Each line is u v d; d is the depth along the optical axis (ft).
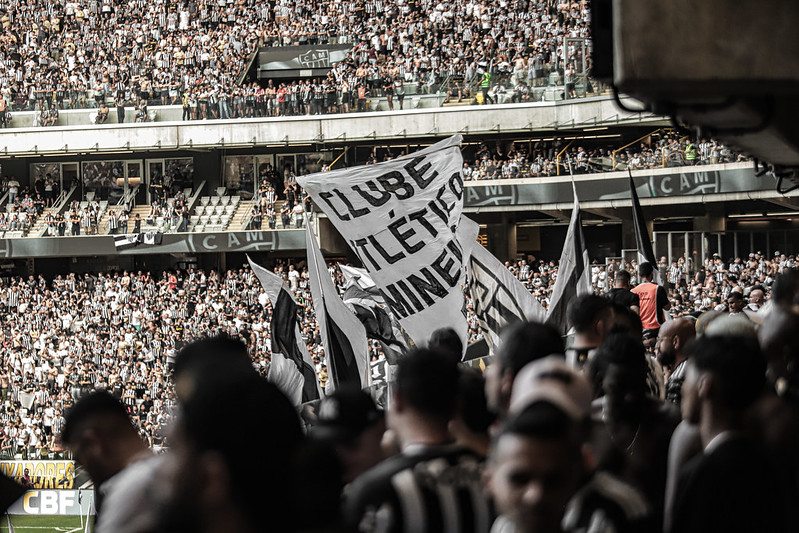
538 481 10.48
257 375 8.08
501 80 127.24
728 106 12.71
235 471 7.43
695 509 12.85
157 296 126.31
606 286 102.94
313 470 8.66
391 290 39.37
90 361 114.21
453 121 128.88
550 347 15.30
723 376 13.33
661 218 127.34
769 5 12.01
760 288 42.78
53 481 92.12
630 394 16.61
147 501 10.92
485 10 134.00
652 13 11.98
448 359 13.47
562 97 123.54
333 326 37.86
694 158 113.29
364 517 12.49
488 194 125.18
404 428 13.34
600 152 121.80
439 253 39.24
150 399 107.24
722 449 13.01
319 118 134.00
